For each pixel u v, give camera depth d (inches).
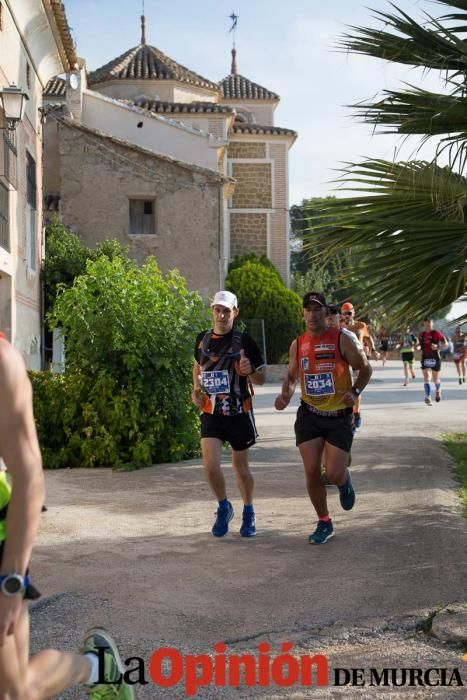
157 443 419.8
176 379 421.1
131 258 989.2
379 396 861.2
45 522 291.1
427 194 343.0
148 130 1104.8
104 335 410.6
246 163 1418.6
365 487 347.6
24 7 570.6
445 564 237.1
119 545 261.6
